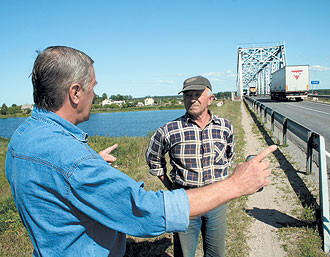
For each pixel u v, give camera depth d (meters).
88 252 0.99
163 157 2.53
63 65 1.05
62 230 0.95
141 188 0.96
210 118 2.31
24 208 0.98
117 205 0.91
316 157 6.18
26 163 0.95
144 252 3.22
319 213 3.27
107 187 0.90
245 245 3.13
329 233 2.92
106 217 0.91
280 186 4.69
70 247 0.97
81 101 1.12
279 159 6.29
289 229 3.31
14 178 1.01
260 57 63.59
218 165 2.29
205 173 2.25
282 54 61.75
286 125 7.47
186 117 2.32
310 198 3.99
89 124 44.59
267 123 12.95
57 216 0.94
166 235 3.58
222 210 2.24
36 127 1.04
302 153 6.61
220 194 0.97
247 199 4.35
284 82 31.14
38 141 0.97
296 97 32.03
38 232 0.96
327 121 13.21
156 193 0.96
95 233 1.02
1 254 3.40
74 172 0.90
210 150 2.26
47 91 1.05
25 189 0.94
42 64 1.04
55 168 0.91
